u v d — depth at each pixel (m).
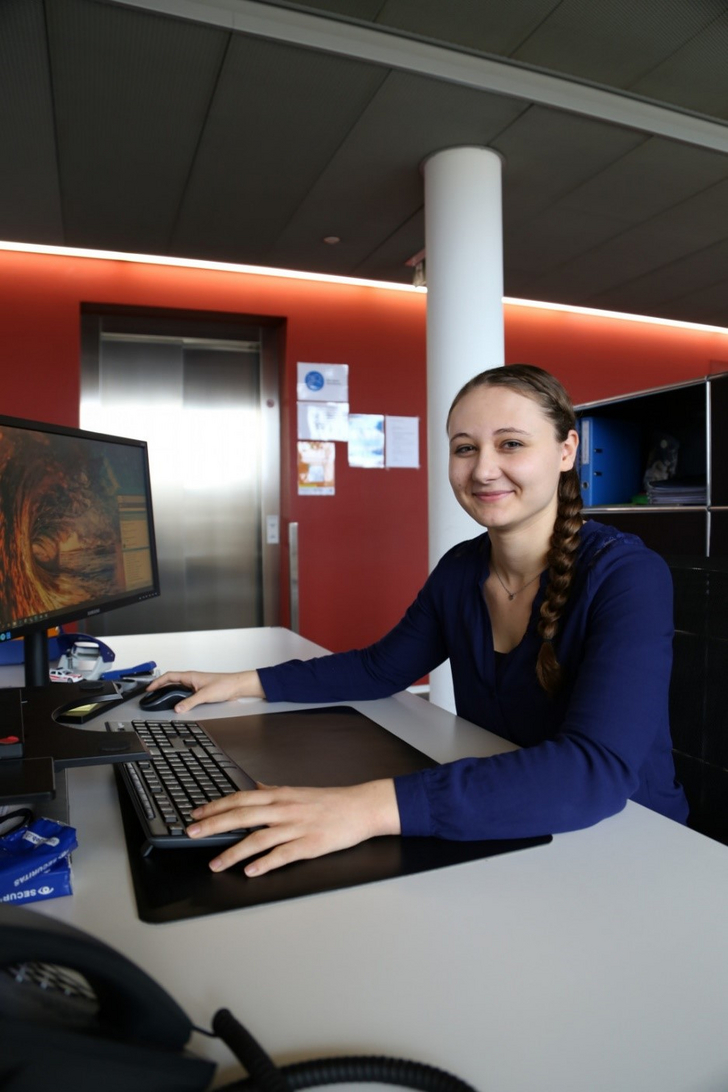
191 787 0.81
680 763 1.38
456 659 1.16
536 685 1.00
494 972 0.53
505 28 2.29
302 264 4.05
